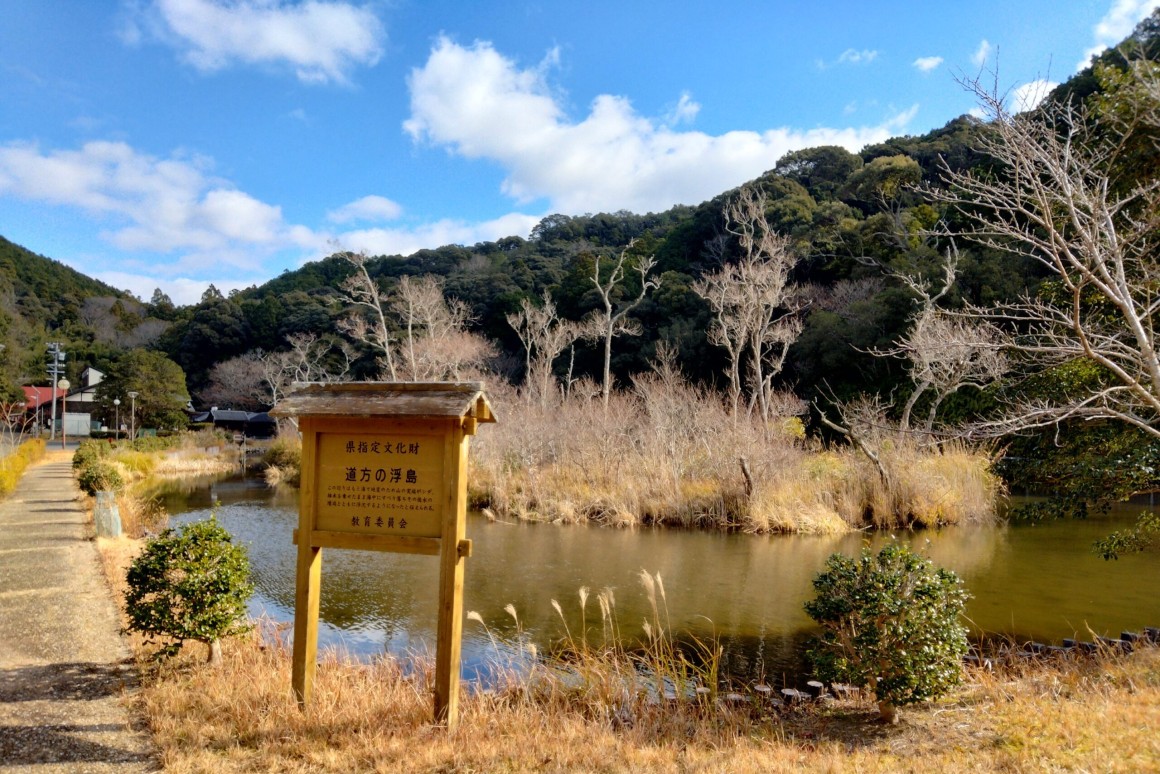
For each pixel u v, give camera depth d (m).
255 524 16.70
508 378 33.31
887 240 26.33
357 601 9.84
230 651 5.95
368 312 44.69
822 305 28.58
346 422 4.59
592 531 15.76
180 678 5.25
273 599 10.18
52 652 5.86
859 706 5.32
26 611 7.08
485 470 20.67
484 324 42.81
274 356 44.69
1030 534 14.56
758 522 15.44
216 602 5.41
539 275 45.84
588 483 18.94
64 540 11.14
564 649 7.46
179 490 23.33
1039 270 20.22
